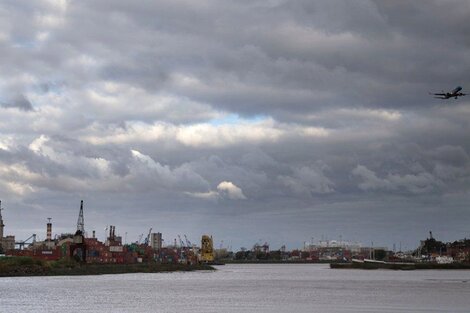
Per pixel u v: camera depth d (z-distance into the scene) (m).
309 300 168.00
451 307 146.00
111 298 176.88
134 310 145.25
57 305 155.75
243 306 152.88
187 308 148.75
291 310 142.62
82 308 148.88
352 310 141.25
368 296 179.88
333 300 167.12
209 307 151.00
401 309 142.38
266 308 147.75
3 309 146.50
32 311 143.12
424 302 158.75
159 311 143.12
